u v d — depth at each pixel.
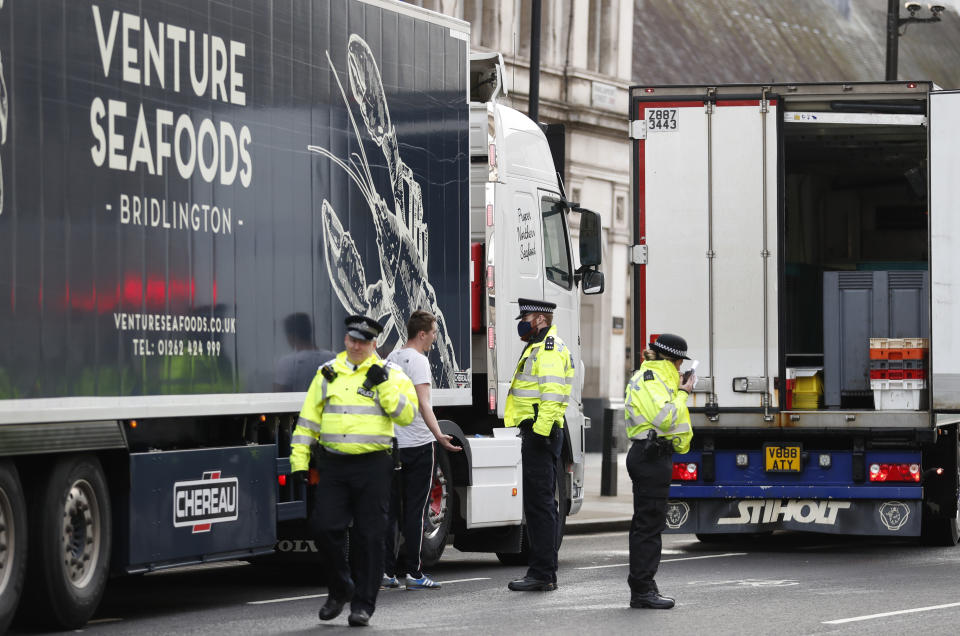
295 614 29.58
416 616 29.06
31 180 25.33
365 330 27.91
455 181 37.47
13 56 25.06
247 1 30.58
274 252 31.19
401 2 35.59
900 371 39.69
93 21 26.80
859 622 28.28
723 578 35.69
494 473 38.16
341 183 33.28
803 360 45.41
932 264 39.16
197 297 29.05
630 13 95.75
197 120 29.17
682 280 40.31
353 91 33.81
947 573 36.75
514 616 29.06
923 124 40.00
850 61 121.19
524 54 87.94
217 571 38.78
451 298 37.25
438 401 36.41
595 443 91.62
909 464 39.56
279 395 31.23
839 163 49.91
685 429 30.47
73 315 26.09
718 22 108.88
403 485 33.72
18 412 24.89
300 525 34.00
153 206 28.00
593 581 35.44
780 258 40.00
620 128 93.88
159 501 28.33
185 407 28.62
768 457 40.12
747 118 40.25
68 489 26.58
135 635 26.47
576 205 42.16
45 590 26.19
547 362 33.06
